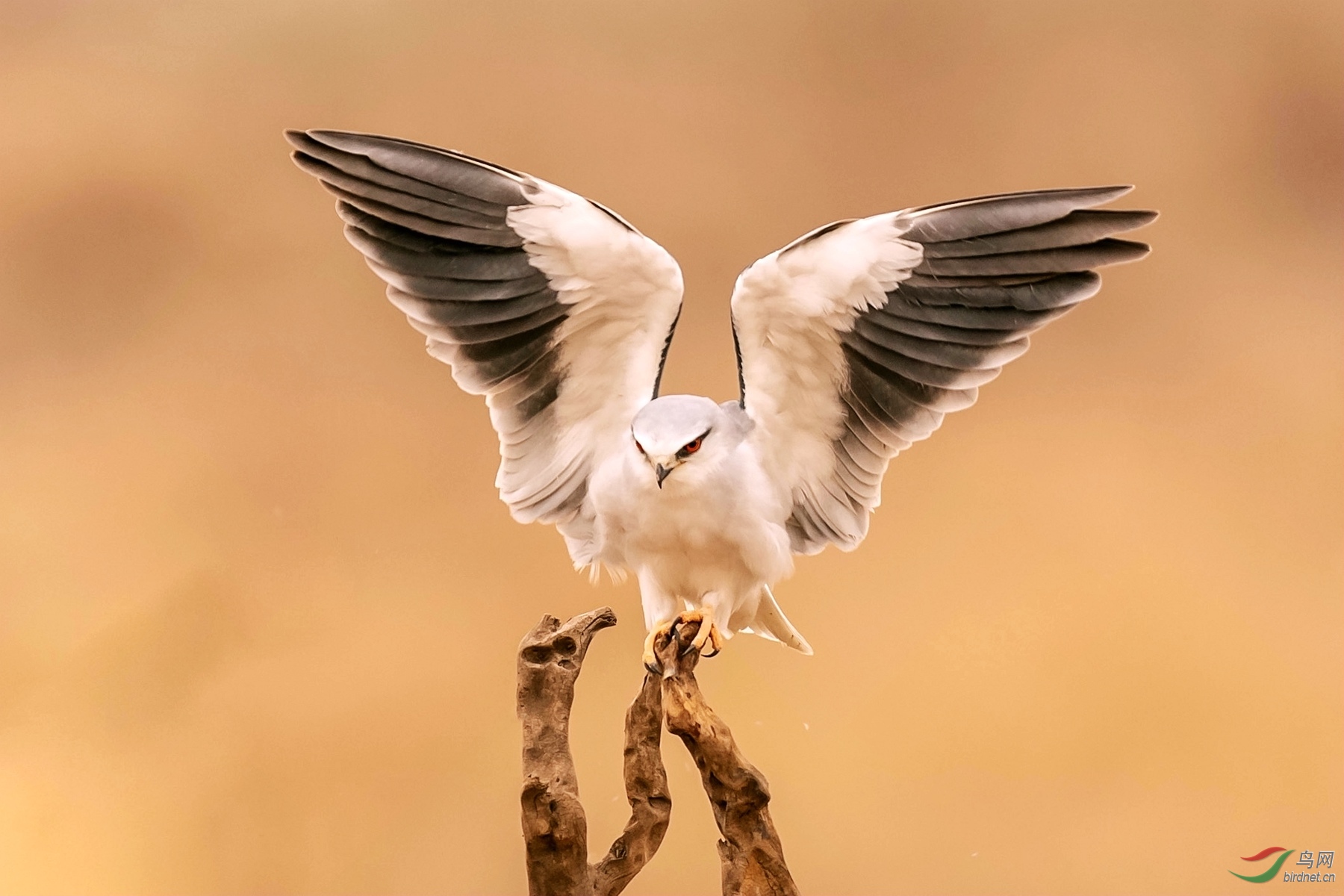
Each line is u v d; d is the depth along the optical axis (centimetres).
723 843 584
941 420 777
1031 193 724
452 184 757
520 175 756
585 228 755
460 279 774
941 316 755
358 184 753
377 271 763
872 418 785
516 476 814
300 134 742
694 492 743
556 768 575
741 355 779
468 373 790
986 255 737
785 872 577
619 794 1194
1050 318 745
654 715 607
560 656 590
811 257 739
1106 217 719
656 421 740
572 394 803
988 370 760
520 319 782
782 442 793
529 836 570
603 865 589
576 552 827
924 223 733
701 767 586
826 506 809
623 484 763
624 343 789
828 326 760
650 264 761
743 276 750
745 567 773
